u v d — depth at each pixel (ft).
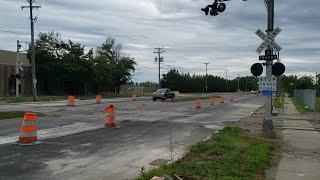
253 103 190.19
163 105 146.00
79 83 276.21
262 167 37.96
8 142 49.90
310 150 50.34
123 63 327.88
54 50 255.09
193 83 493.77
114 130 64.59
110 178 33.04
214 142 49.19
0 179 31.86
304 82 293.23
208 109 131.23
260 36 65.51
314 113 121.80
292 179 33.71
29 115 49.65
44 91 253.03
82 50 263.49
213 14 56.80
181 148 48.52
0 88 220.02
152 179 28.30
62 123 73.41
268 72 65.21
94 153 43.80
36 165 37.09
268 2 65.26
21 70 220.23
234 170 34.24
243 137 57.57
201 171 33.01
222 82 583.99
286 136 64.85
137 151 45.75
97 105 136.05
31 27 185.16
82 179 32.53
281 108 146.41
